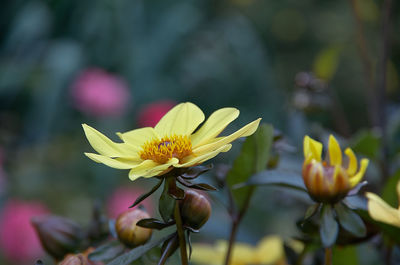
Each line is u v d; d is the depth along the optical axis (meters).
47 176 2.04
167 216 0.56
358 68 3.96
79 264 0.57
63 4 2.83
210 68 3.32
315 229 0.61
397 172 0.68
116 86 2.10
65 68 2.46
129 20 2.89
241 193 0.66
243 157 0.65
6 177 1.82
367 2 1.13
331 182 0.55
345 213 0.56
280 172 0.62
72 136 2.45
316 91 0.89
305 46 4.48
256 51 3.53
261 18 4.47
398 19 3.42
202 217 0.57
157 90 2.94
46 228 0.64
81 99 2.05
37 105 2.43
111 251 0.60
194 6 3.55
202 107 3.35
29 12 2.77
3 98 2.59
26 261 1.34
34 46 2.75
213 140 0.58
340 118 0.92
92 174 2.11
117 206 1.64
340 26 4.29
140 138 0.60
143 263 0.59
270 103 3.29
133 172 0.56
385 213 0.55
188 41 3.39
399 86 1.30
